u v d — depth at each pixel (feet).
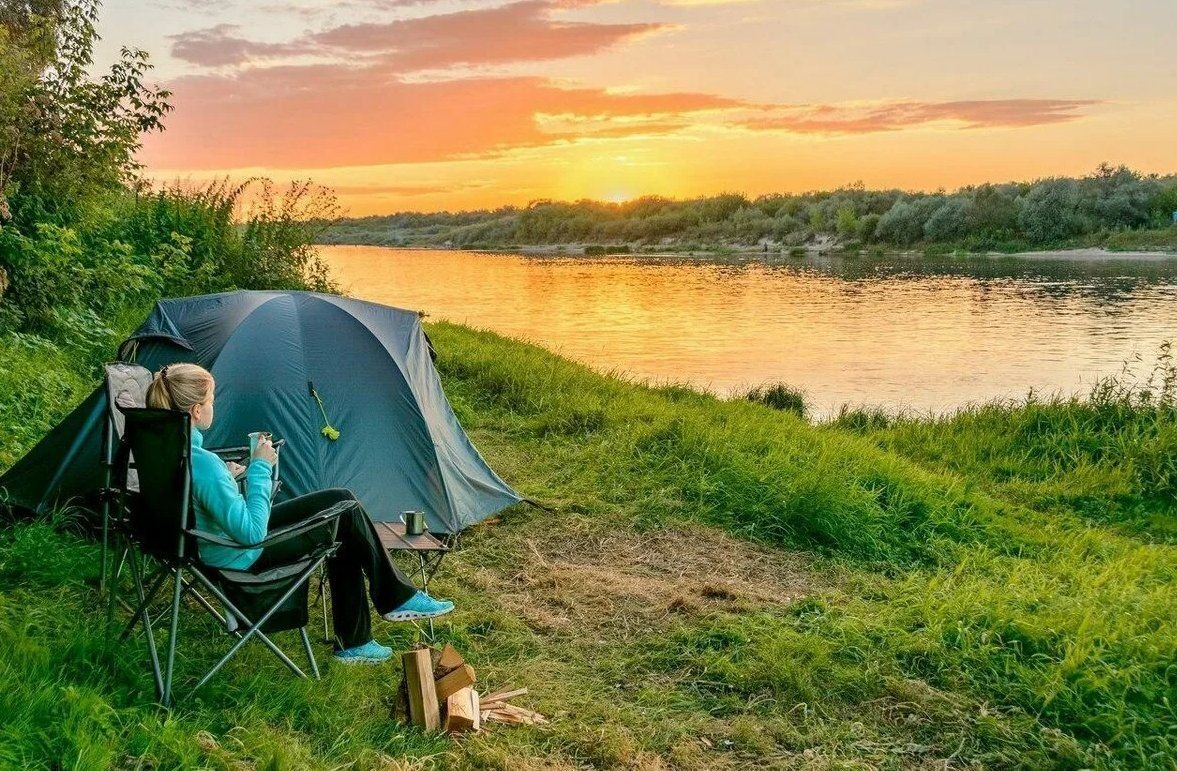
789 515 22.93
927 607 17.30
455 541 20.24
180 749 10.19
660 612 17.29
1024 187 340.39
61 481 17.46
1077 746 13.00
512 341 53.67
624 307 125.49
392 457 20.34
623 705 13.78
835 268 234.38
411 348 22.34
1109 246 289.33
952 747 13.11
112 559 16.02
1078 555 24.14
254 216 51.34
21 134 31.89
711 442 27.63
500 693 13.66
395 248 516.73
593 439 29.45
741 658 15.35
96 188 34.86
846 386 64.13
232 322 20.45
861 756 12.75
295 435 19.58
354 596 13.67
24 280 30.94
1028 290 152.25
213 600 15.46
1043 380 66.44
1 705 9.81
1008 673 15.06
